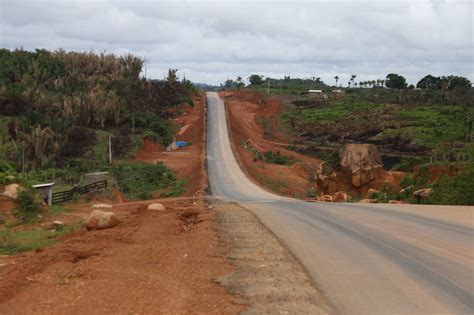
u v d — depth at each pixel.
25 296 7.41
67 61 91.44
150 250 10.83
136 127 71.06
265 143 81.75
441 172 38.19
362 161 47.19
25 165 48.09
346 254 10.90
